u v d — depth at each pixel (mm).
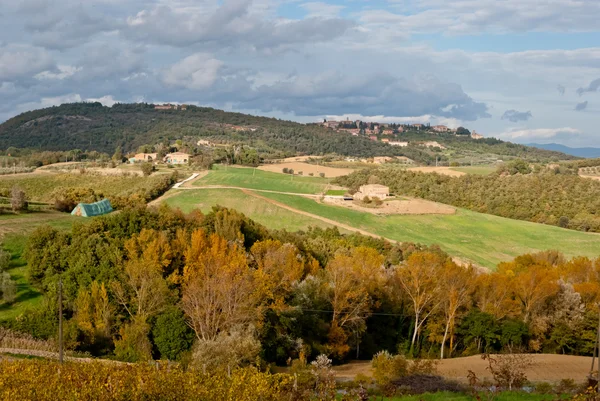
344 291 67562
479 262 114312
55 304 54719
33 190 151375
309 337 63188
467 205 165375
